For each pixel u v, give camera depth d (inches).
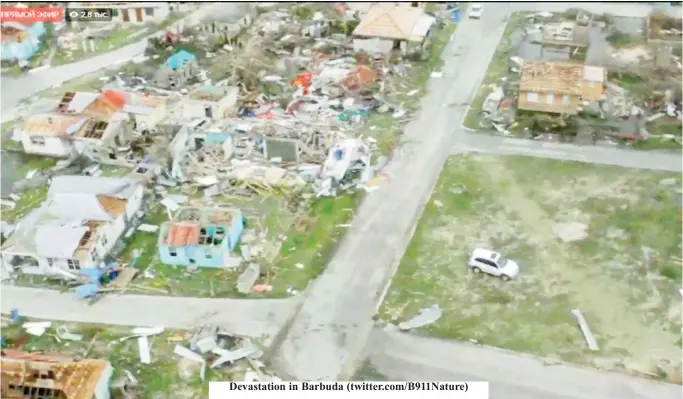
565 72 2443.4
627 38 2962.6
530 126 2363.4
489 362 1546.5
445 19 3174.2
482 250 1796.3
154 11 3169.3
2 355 1489.9
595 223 1942.7
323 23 3034.0
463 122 2415.1
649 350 1562.5
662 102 2444.6
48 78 2768.2
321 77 2635.3
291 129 2310.5
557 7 3289.9
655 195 2036.2
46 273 1792.6
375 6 3090.6
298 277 1781.5
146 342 1603.1
